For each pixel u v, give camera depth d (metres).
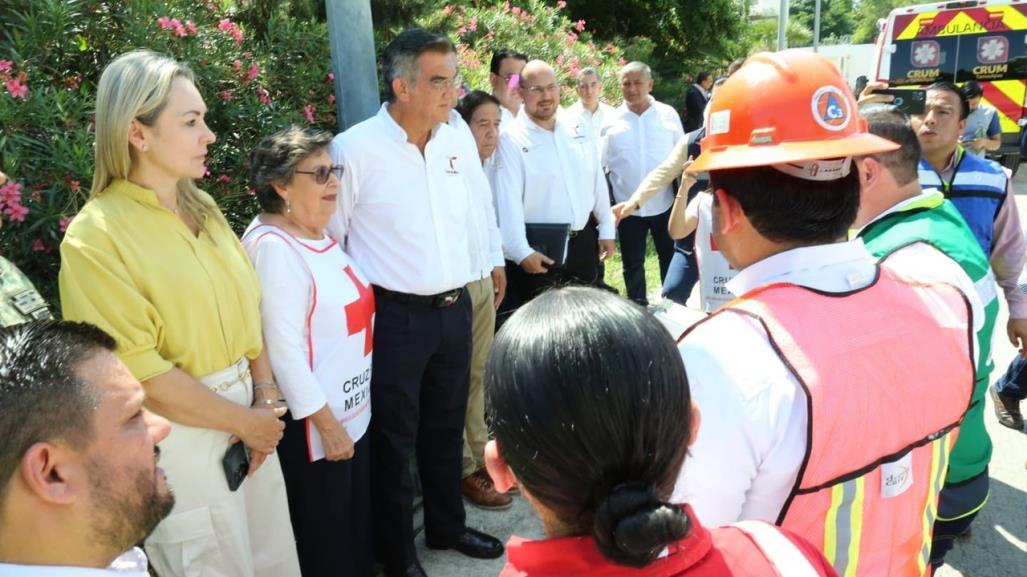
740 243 1.28
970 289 1.48
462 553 2.88
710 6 15.55
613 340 0.79
